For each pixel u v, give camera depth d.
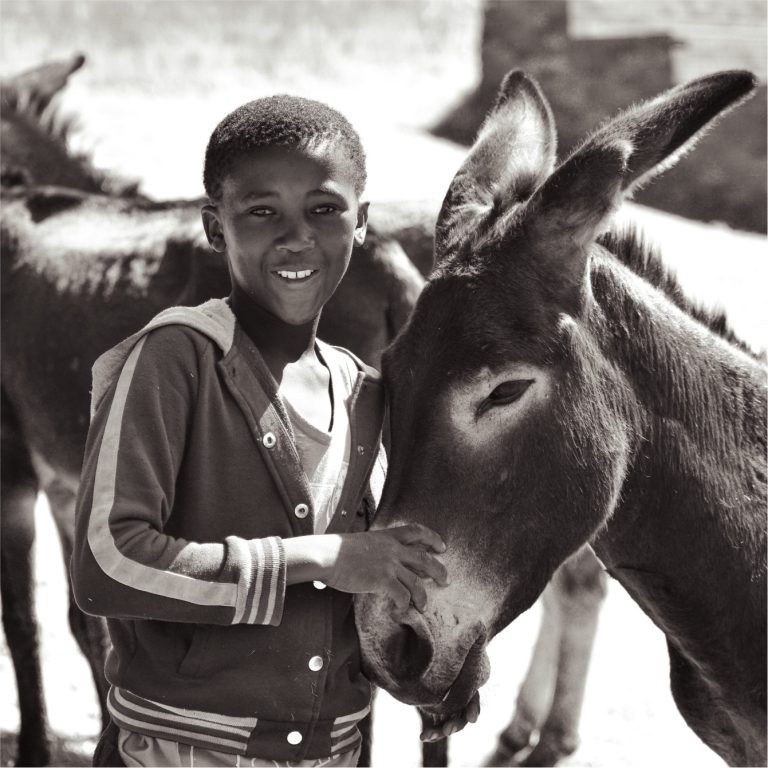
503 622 2.37
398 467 2.29
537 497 2.34
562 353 2.33
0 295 4.81
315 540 2.10
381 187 9.34
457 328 2.29
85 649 4.34
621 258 2.73
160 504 2.09
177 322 2.20
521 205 2.42
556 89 13.04
